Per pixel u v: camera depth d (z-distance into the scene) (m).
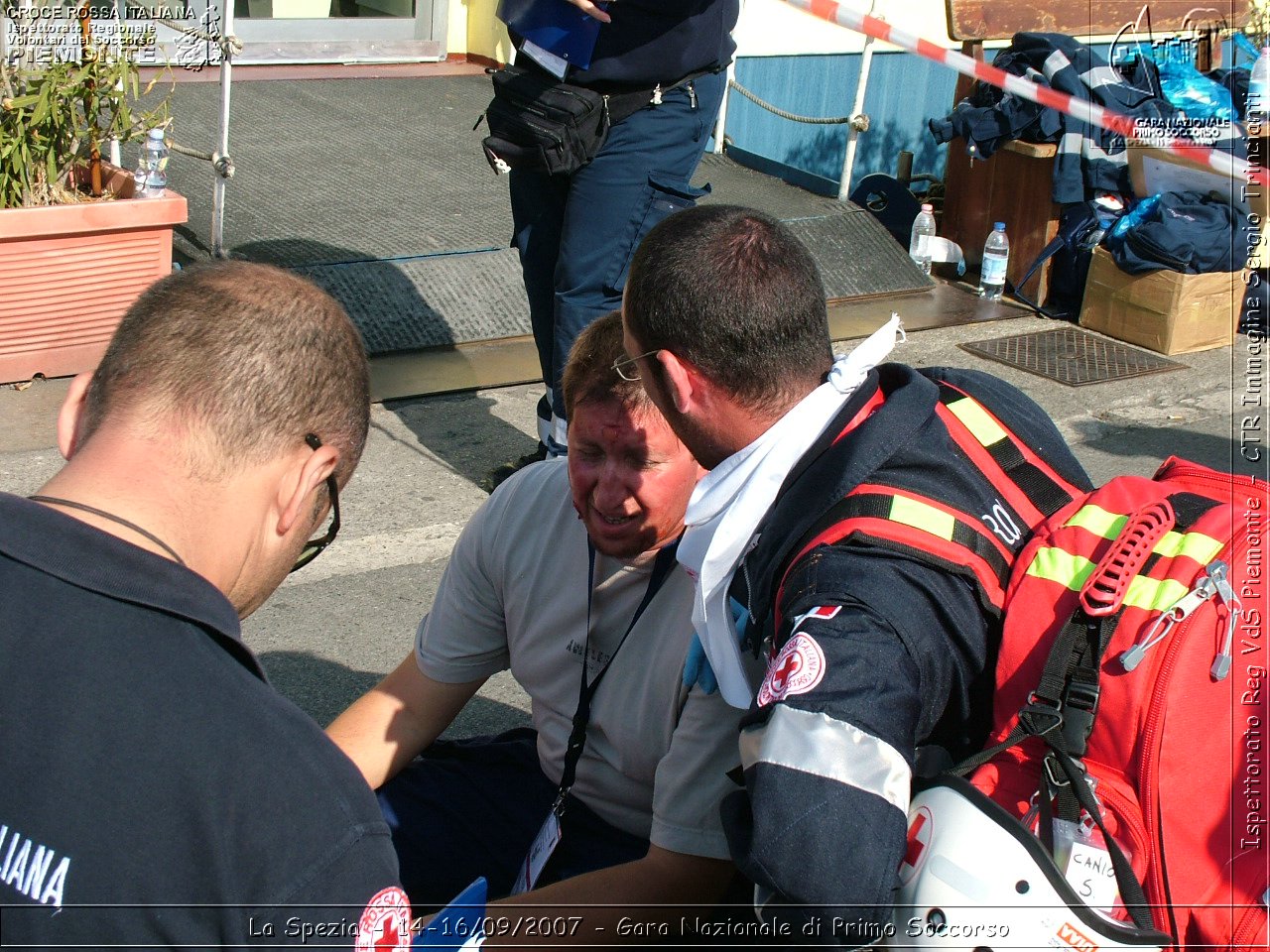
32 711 1.17
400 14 8.28
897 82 8.02
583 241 3.78
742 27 7.41
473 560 2.17
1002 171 6.17
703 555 1.75
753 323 1.61
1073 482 1.77
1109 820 1.46
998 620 1.58
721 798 1.83
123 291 4.55
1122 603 1.50
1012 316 6.01
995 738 1.57
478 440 4.49
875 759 1.40
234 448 1.26
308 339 1.31
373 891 1.22
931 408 1.69
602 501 1.89
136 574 1.21
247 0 7.76
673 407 1.70
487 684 3.33
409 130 7.17
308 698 3.17
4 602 1.20
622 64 3.60
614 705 2.01
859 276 6.14
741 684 1.70
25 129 4.38
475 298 5.36
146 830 1.17
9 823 1.16
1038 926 1.39
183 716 1.19
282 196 5.98
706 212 1.71
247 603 1.39
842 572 1.52
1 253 4.27
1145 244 5.61
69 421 1.39
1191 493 1.67
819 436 1.66
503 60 8.27
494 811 2.26
